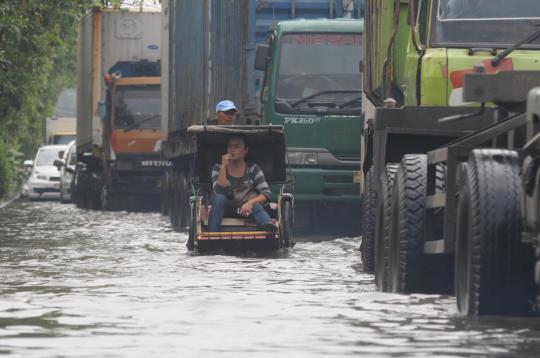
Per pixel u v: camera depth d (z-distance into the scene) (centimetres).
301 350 2045
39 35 9556
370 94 4209
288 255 4553
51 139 17188
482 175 2447
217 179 4750
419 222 2948
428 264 2950
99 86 10512
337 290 3167
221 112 5222
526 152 2439
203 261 4228
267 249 4616
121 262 4216
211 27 6688
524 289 2428
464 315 2509
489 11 3438
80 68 11556
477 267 2427
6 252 4794
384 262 3155
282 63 5906
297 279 3538
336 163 5897
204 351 2033
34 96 12825
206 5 6869
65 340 2161
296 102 5900
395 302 2773
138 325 2366
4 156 13388
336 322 2411
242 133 4909
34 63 9200
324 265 4094
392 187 3134
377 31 3988
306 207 6141
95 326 2353
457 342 2131
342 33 5931
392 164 3291
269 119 5900
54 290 3131
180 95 7719
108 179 9900
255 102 5944
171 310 2625
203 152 5062
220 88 6369
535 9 3438
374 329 2305
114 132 9825
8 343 2127
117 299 2873
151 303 2775
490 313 2462
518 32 3425
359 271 3859
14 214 9244
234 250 4600
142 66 10538
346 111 5906
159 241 5569
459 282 2584
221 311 2603
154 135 9844
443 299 2838
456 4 3447
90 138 10562
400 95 3712
